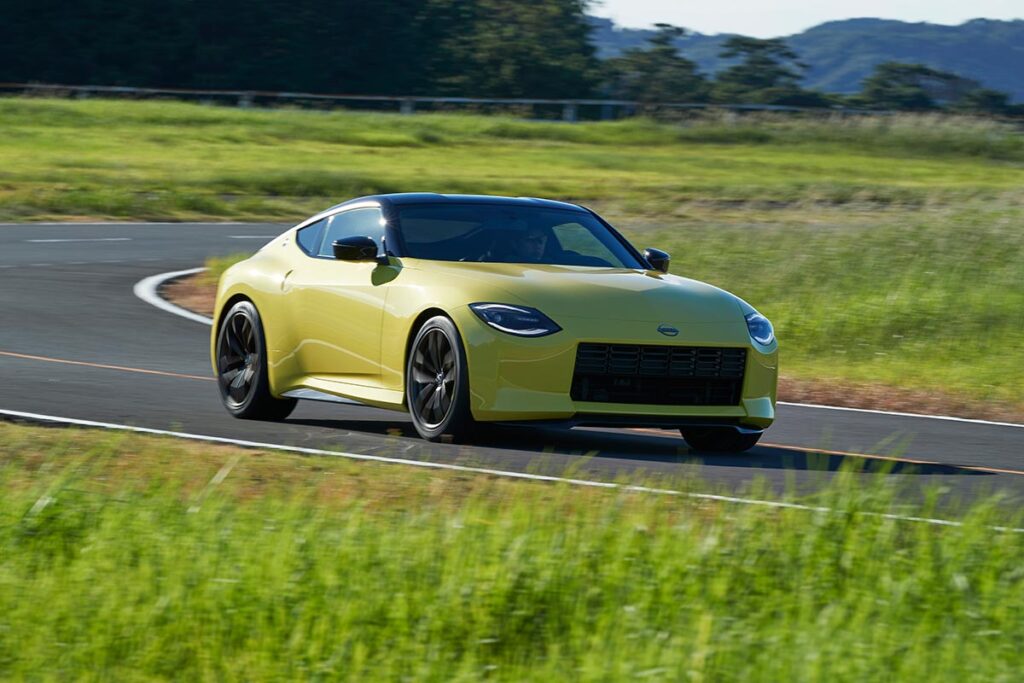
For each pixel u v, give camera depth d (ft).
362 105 619.67
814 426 79.15
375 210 69.62
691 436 68.85
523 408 59.82
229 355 73.67
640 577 36.70
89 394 75.61
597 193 264.72
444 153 350.23
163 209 229.66
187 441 59.77
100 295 128.88
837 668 31.30
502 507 45.01
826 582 37.73
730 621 34.17
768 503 45.75
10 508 42.65
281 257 73.26
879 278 139.13
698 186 277.03
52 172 261.03
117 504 43.57
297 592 35.04
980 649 33.55
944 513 46.85
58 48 610.65
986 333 116.16
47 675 31.12
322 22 647.97
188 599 34.88
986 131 436.35
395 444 62.03
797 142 419.95
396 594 34.94
